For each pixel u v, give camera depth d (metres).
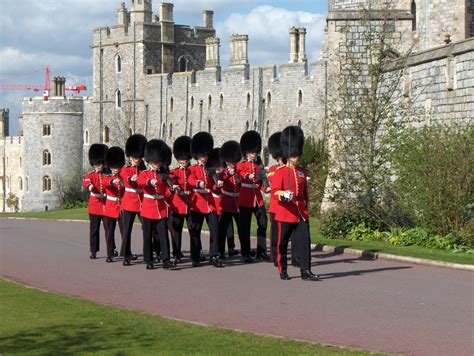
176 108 105.94
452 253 25.67
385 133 36.28
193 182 25.33
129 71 113.81
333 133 35.78
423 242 27.81
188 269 24.78
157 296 19.98
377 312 17.50
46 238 35.66
